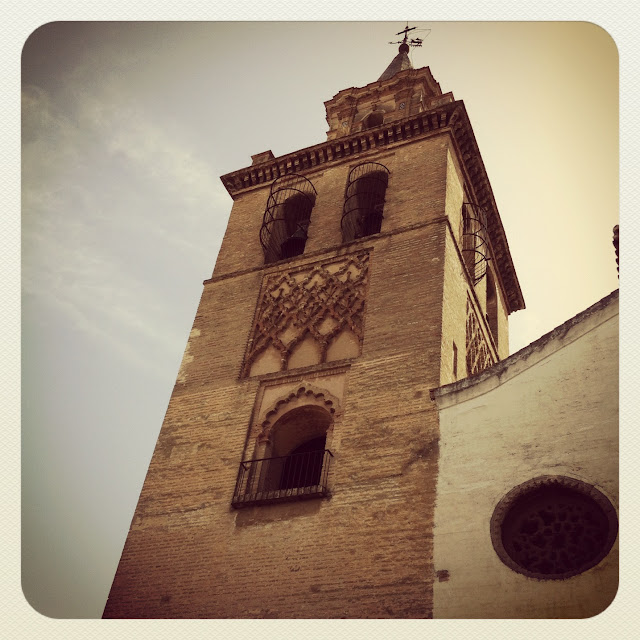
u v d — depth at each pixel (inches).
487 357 908.6
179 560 635.5
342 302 787.4
